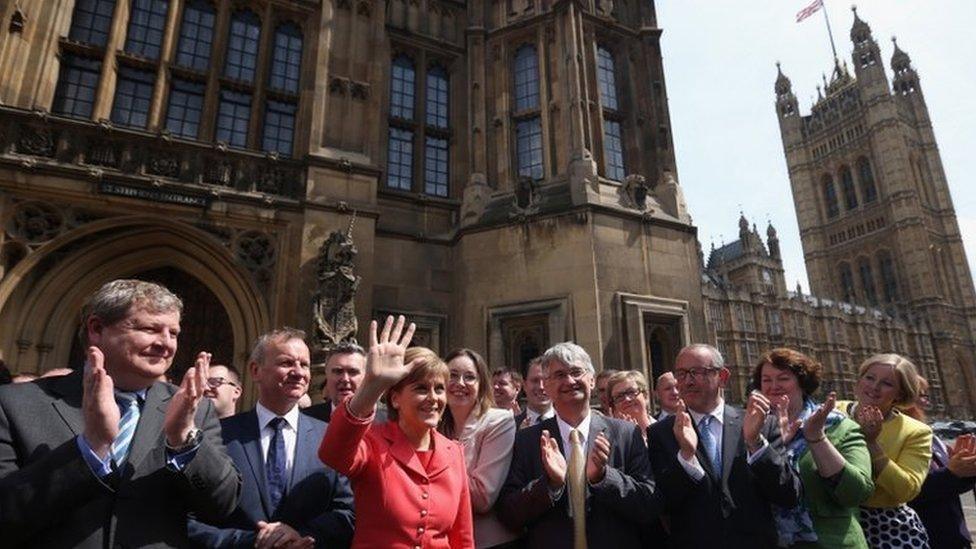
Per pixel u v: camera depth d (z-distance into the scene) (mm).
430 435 3129
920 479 3738
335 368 4082
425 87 13289
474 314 11016
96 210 9016
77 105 9789
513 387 5883
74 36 10094
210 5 11445
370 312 10117
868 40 101000
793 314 76500
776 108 114125
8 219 8398
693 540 3461
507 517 3408
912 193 92500
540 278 10688
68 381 2582
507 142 12523
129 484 2379
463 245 11547
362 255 10320
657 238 11422
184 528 2576
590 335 10039
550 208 11062
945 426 34438
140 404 2645
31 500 2064
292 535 2834
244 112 11172
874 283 95500
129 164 9312
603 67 13289
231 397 4906
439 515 2842
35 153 8766
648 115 13195
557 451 3350
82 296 8898
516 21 13320
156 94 10195
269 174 10297
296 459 3334
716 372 3910
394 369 2727
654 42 13852
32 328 8320
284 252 9906
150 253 9484
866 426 3738
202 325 9969
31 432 2334
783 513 3539
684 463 3527
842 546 3479
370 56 11984
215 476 2512
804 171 107500
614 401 5316
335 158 10672
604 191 11398
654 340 11094
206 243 9469
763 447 3379
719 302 70125
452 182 12789
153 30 10859
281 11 11898
